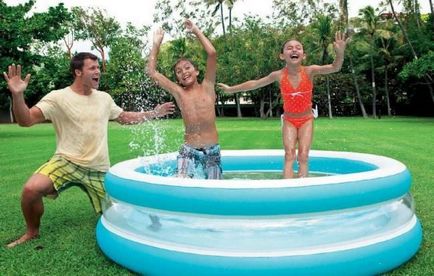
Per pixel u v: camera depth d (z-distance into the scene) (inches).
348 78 1542.8
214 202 126.2
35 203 170.2
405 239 139.3
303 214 127.3
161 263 130.3
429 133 722.2
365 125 985.5
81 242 171.5
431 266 140.6
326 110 1680.6
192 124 179.0
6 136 786.2
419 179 294.7
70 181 178.2
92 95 182.4
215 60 178.4
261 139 640.4
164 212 134.9
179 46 1387.8
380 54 1460.4
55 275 138.4
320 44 1370.6
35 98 1159.0
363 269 127.7
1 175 341.7
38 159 444.5
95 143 181.0
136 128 891.4
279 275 122.1
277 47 1418.6
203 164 180.4
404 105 1665.8
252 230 131.8
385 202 140.3
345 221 137.9
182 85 184.4
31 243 171.0
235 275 122.8
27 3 832.9
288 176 188.2
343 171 203.2
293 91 186.5
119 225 149.9
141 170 186.9
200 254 126.4
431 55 1090.7
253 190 125.3
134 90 1408.7
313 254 124.3
